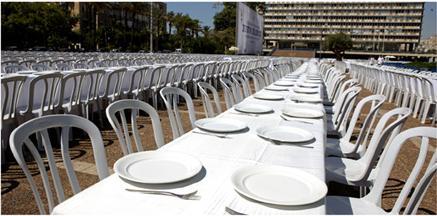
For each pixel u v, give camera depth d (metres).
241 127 2.33
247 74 7.64
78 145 4.08
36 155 1.60
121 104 2.33
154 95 6.41
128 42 49.16
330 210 1.99
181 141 2.04
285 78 7.12
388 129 2.36
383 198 2.99
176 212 1.19
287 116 2.88
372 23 76.88
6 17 33.88
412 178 1.98
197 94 8.63
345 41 54.31
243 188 1.35
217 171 1.57
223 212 1.20
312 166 1.70
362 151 3.11
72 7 47.62
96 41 45.16
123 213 1.17
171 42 57.47
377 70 10.62
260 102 3.65
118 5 48.81
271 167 1.56
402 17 74.56
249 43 29.86
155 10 53.44
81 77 4.45
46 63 7.71
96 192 1.31
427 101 6.35
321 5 79.62
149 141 4.38
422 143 2.02
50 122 1.69
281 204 1.22
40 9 37.12
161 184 1.36
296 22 81.56
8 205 2.60
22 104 4.02
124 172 1.45
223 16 65.56
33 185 1.54
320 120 2.80
